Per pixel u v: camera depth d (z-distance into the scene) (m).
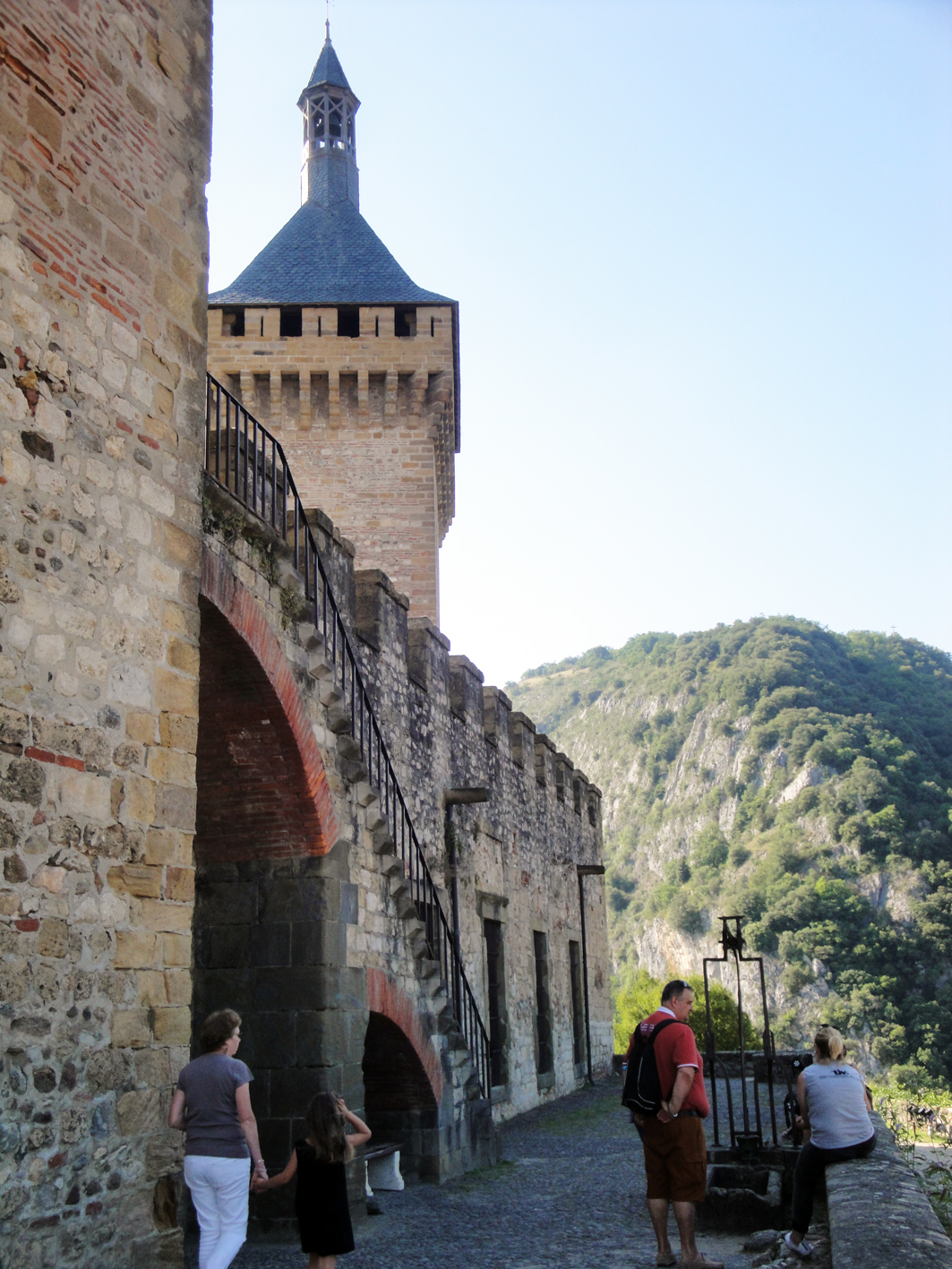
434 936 15.02
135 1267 5.76
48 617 5.79
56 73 6.27
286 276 25.80
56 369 6.05
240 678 8.65
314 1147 6.22
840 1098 6.88
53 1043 5.45
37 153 6.07
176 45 7.44
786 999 104.19
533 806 22.98
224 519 8.09
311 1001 9.35
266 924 9.53
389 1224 9.23
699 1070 7.12
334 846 9.73
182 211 7.32
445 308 24.61
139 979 6.09
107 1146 5.69
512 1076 19.02
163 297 7.04
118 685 6.23
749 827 136.88
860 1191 6.03
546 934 23.03
